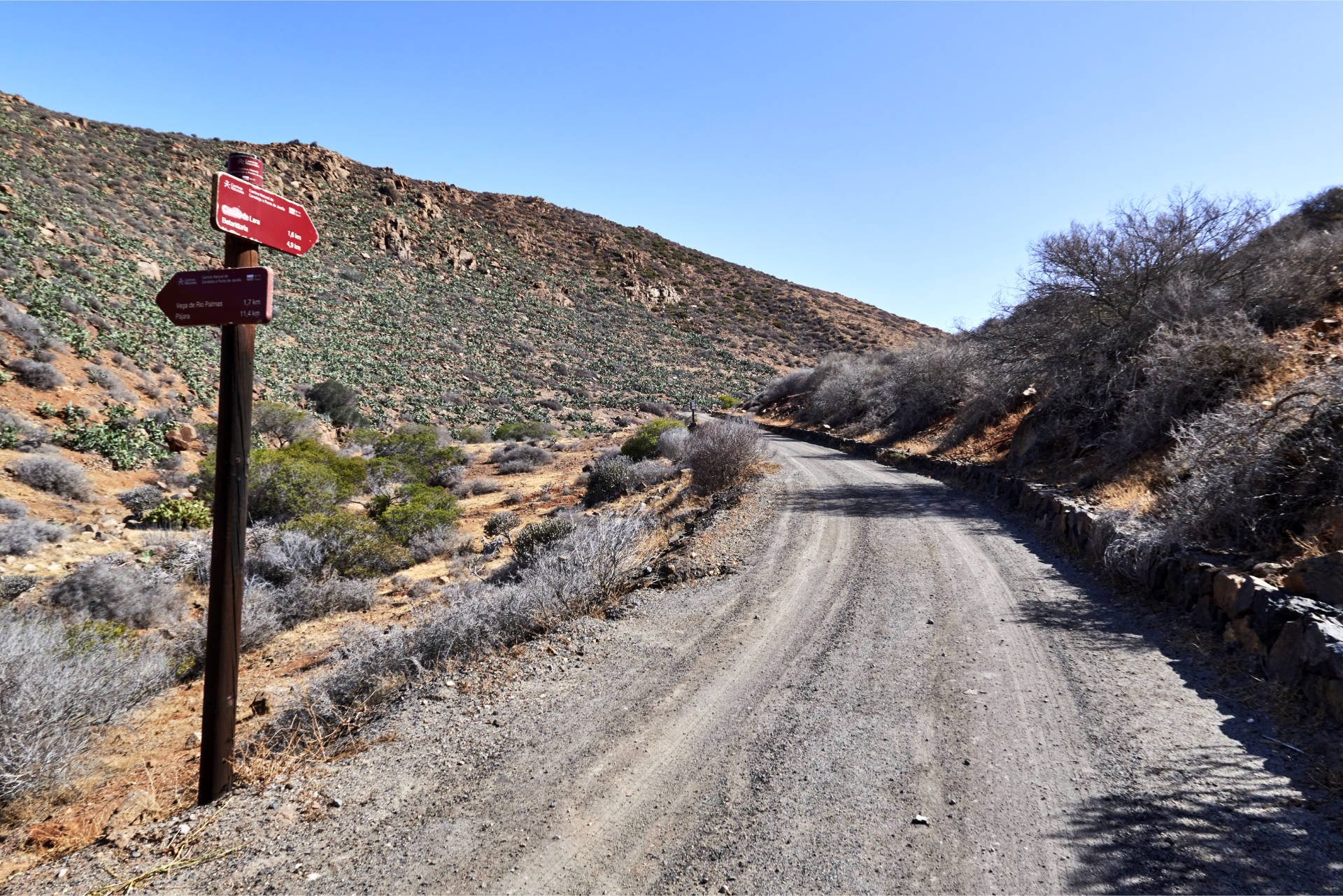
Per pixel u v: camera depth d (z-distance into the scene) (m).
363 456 28.72
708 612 7.35
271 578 11.99
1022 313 18.06
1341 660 4.18
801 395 48.03
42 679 5.05
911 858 3.23
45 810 4.86
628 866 3.25
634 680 5.54
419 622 7.96
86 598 9.74
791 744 4.38
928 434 24.52
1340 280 12.42
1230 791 3.64
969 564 8.88
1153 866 3.08
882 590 7.84
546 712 4.96
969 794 3.75
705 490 16.70
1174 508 7.66
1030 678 5.29
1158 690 4.98
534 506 20.77
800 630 6.63
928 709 4.83
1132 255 14.73
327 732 5.04
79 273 31.66
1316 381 7.25
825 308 116.06
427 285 76.06
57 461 16.86
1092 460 12.66
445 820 3.65
